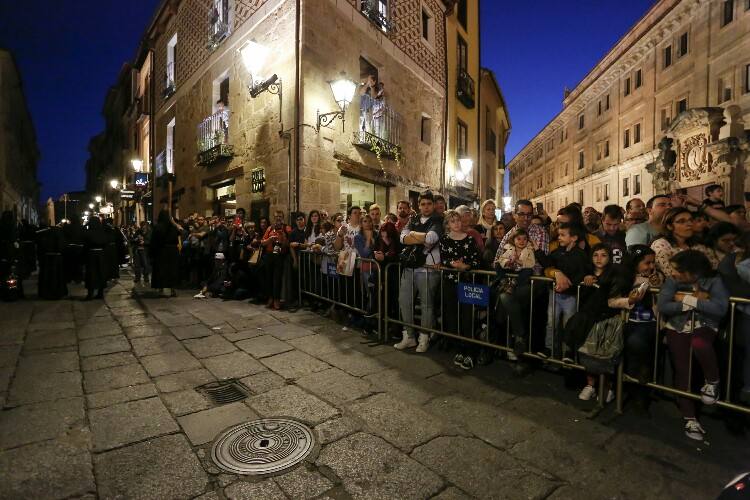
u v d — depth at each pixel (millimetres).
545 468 2381
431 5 12828
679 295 2867
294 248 6848
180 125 13539
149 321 5840
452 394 3412
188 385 3555
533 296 3816
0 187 22141
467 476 2301
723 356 3055
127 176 22672
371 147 9508
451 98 14344
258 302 7270
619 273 3068
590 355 3076
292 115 7957
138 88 20141
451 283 4352
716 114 17516
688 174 18719
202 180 11742
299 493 2143
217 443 2619
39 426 2814
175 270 7996
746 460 2475
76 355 4332
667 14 22172
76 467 2352
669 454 2535
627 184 27391
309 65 7941
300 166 7801
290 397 3318
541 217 5531
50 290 7602
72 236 8789
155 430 2775
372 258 5395
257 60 8203
